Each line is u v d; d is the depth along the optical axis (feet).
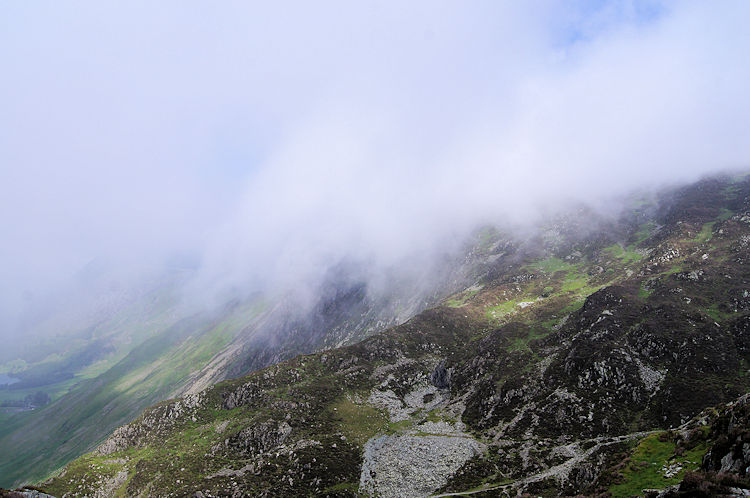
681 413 404.36
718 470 194.80
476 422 549.95
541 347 646.74
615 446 390.42
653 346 508.94
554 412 485.56
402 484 444.96
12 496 300.61
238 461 529.04
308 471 474.49
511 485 388.98
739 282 592.19
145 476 514.68
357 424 597.52
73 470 556.92
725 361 455.63
